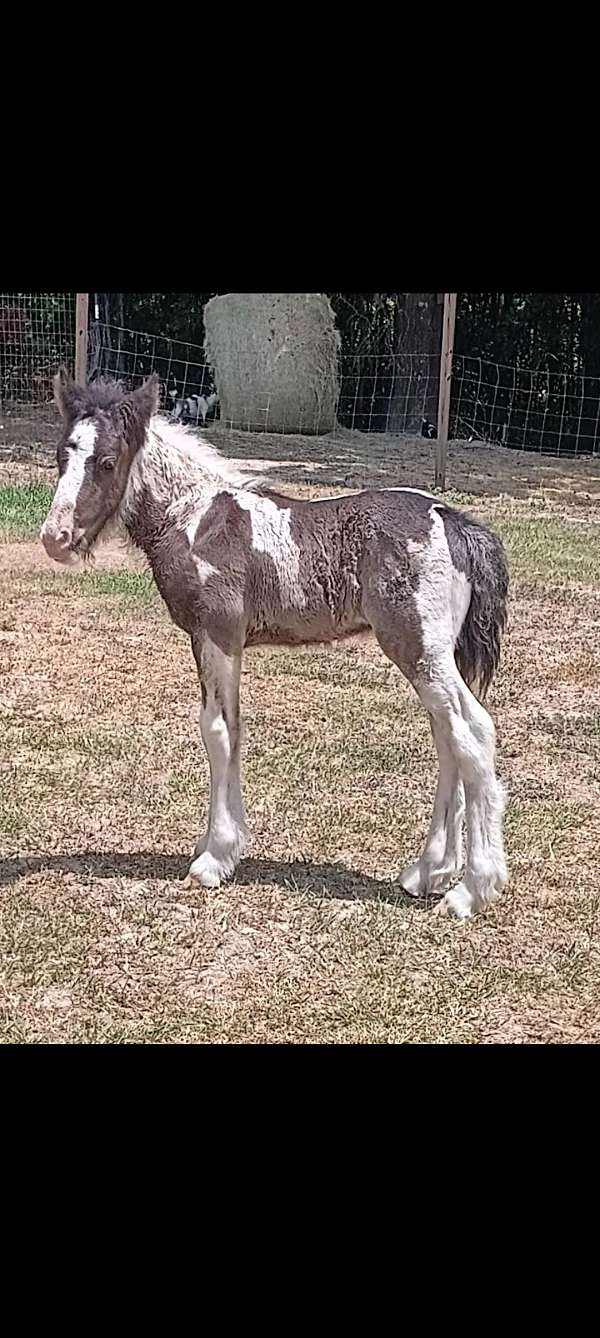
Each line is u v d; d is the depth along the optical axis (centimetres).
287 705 770
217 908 498
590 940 484
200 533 505
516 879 534
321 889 520
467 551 489
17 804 590
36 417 1836
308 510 503
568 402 2195
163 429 515
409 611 480
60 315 2052
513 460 1925
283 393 1905
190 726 716
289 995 438
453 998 441
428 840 525
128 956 461
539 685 841
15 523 1237
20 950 457
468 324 2203
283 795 618
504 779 663
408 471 1708
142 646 876
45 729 695
